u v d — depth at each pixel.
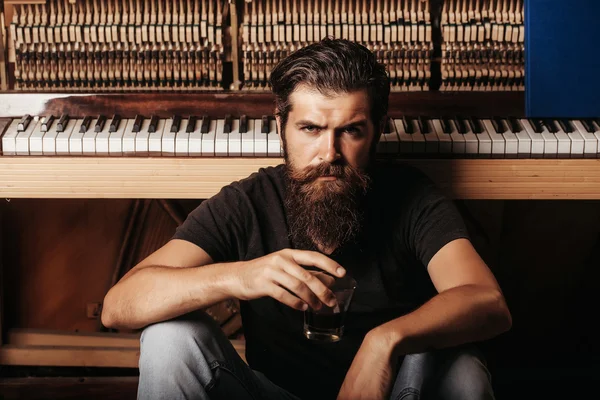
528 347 2.91
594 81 2.35
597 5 2.34
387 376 1.43
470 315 1.50
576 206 2.78
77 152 2.19
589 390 2.68
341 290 1.51
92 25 2.40
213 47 2.41
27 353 2.67
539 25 2.34
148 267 1.67
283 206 1.82
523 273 2.86
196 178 2.21
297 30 2.39
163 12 2.42
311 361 1.83
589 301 2.87
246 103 2.32
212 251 1.76
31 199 2.71
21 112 2.29
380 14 2.42
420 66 2.44
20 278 2.77
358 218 1.73
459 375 1.57
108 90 2.38
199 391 1.56
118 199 2.74
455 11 2.44
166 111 2.31
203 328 1.61
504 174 2.25
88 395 2.61
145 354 1.59
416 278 1.85
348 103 1.63
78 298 2.82
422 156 2.25
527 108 2.34
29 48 2.41
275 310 1.80
